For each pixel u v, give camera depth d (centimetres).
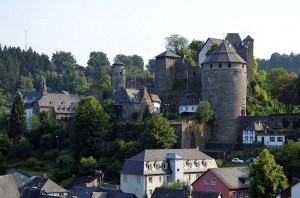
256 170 12812
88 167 18825
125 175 16150
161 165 16038
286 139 17562
